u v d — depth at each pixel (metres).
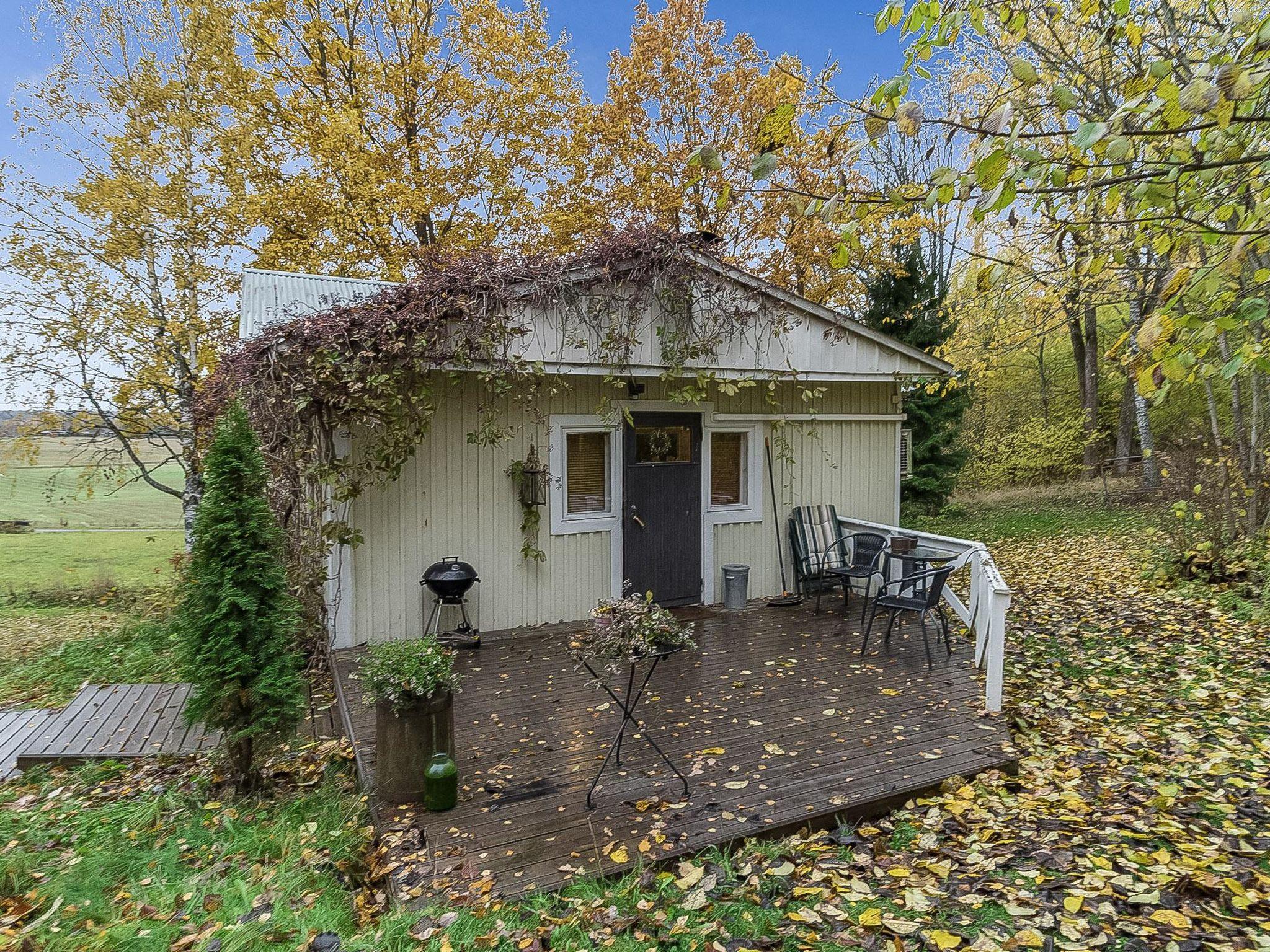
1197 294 2.61
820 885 2.87
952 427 14.21
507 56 13.98
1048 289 7.96
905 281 12.97
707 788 3.55
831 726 4.34
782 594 7.80
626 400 6.84
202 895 2.83
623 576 6.90
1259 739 4.14
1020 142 2.31
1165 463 9.54
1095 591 8.03
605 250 6.11
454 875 2.84
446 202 13.97
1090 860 2.94
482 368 5.67
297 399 5.24
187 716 3.72
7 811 3.78
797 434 7.81
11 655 7.11
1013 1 3.09
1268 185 2.68
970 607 6.55
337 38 13.22
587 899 2.72
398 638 5.97
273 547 3.91
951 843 3.19
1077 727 4.49
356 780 4.03
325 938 2.45
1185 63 3.81
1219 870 2.80
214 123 10.66
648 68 13.95
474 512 6.22
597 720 4.46
